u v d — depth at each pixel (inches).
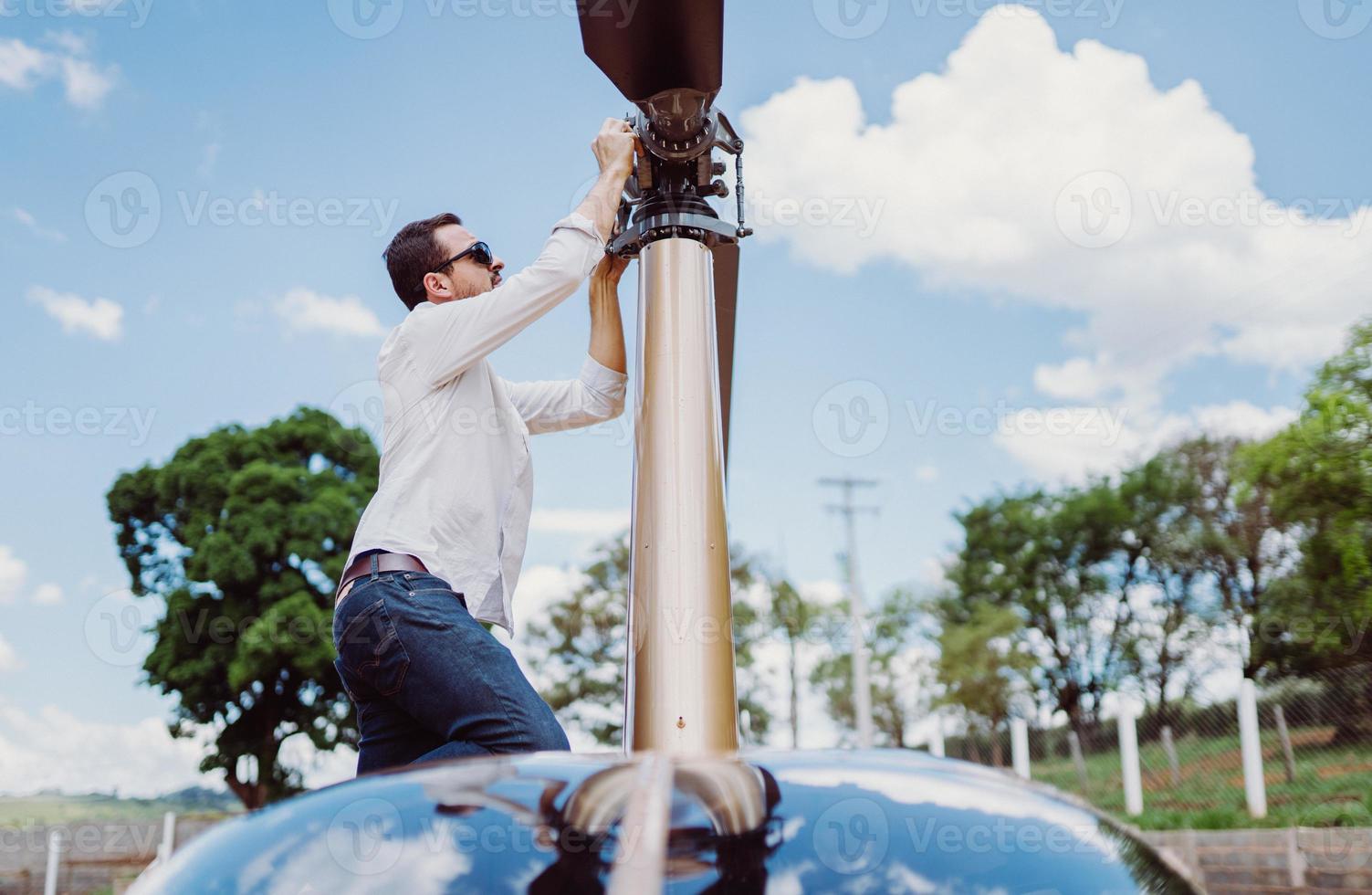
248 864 24.9
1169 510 1077.1
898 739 1064.2
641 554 49.6
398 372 61.4
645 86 53.4
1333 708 308.2
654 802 24.9
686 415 52.7
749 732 920.3
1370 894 218.5
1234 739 329.4
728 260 65.2
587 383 75.1
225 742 780.6
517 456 65.2
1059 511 1166.3
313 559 791.7
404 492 58.3
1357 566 660.7
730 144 63.1
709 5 47.6
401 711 56.9
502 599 62.5
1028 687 1080.2
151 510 809.5
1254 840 243.9
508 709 52.9
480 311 59.8
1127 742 370.3
